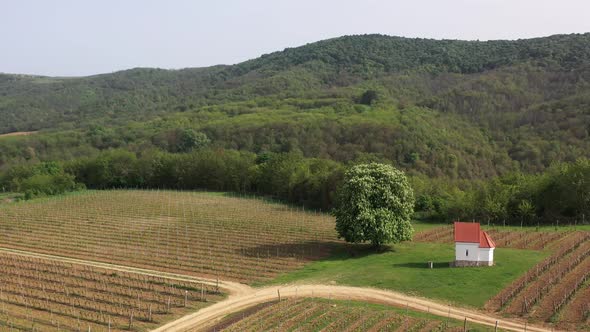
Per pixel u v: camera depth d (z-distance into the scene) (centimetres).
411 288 7219
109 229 11650
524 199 11231
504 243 9444
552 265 7806
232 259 9081
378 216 8981
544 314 6116
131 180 18825
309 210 13938
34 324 6100
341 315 6191
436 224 11706
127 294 7244
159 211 13825
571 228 10244
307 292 7262
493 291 6919
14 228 11862
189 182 18412
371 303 6731
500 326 5869
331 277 7894
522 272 7544
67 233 11319
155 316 6450
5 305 6788
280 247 9875
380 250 9344
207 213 13475
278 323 5962
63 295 7194
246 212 13625
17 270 8456
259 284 7719
